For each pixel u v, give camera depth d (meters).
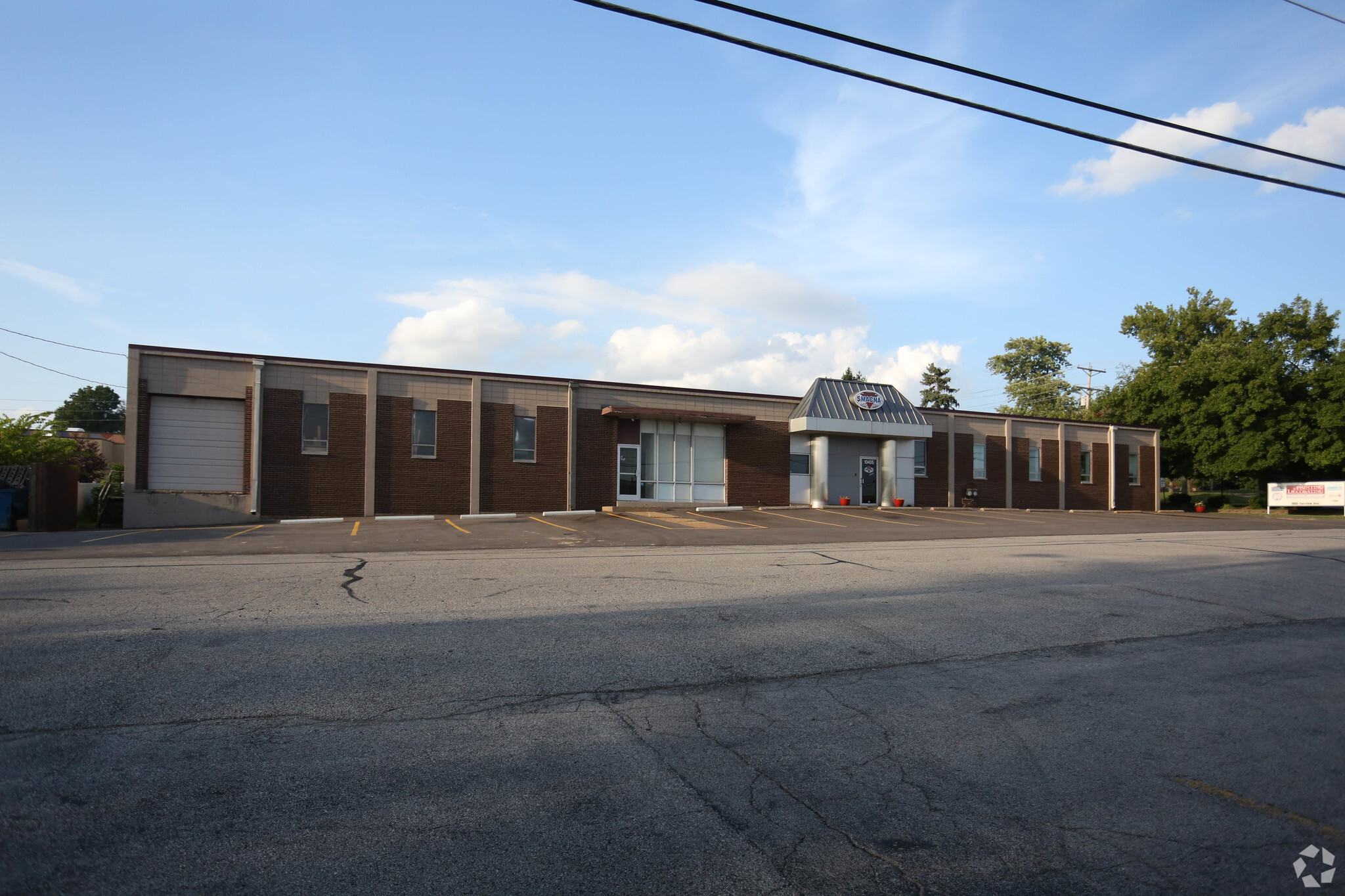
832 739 5.21
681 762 4.77
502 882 3.37
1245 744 5.22
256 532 20.53
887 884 3.41
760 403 34.44
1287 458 45.47
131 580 10.57
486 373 29.31
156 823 3.84
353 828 3.84
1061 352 81.44
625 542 18.23
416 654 6.92
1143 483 46.72
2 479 23.23
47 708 5.39
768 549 16.42
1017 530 23.55
